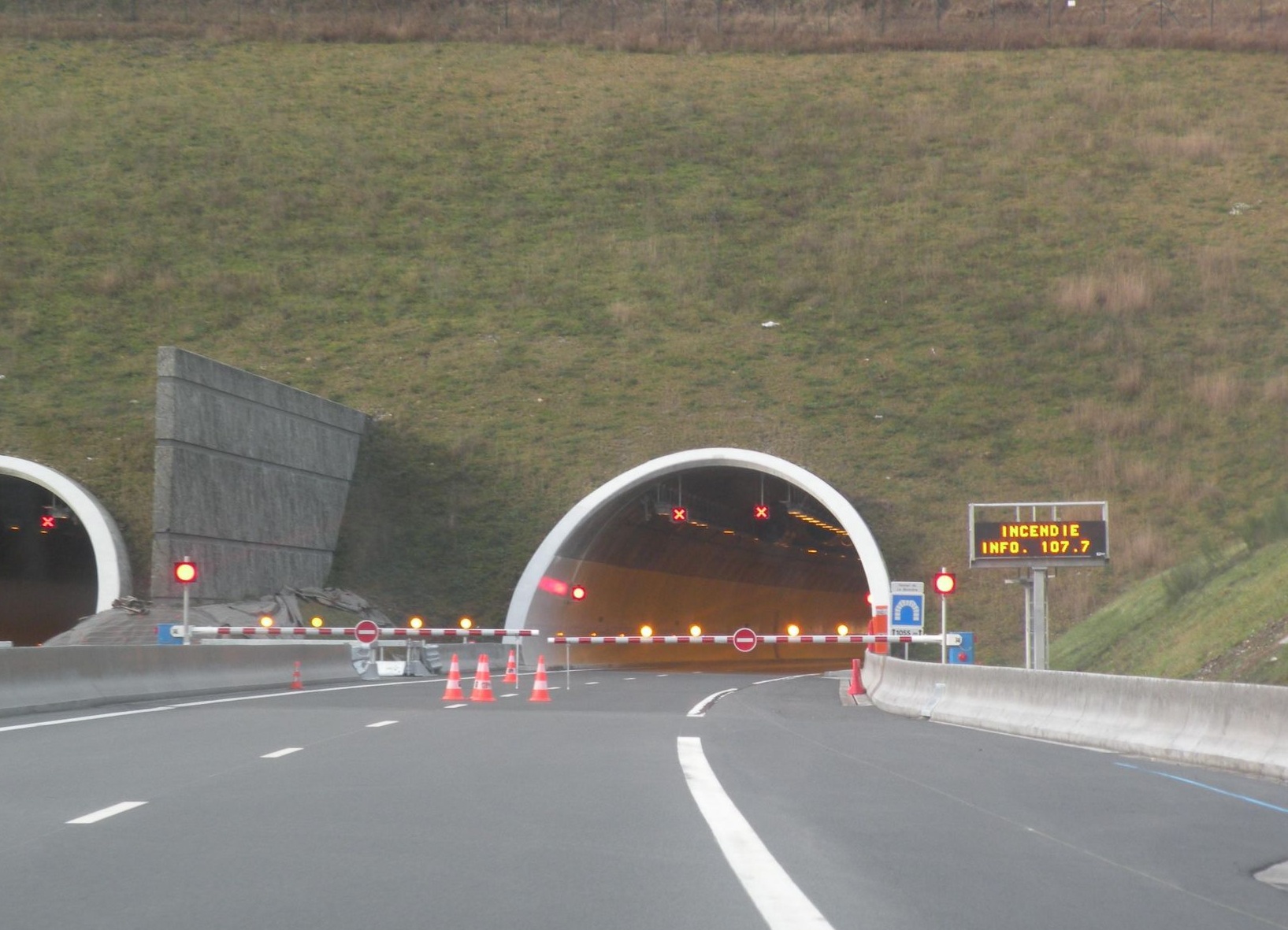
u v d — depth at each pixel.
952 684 41.47
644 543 102.31
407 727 32.94
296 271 126.19
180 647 49.06
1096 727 31.73
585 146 149.38
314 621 79.88
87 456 90.00
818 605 145.12
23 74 161.38
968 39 174.50
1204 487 91.69
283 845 15.81
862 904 12.98
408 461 100.88
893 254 127.12
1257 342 109.62
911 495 95.19
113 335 113.06
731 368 110.81
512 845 15.91
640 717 37.75
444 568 92.88
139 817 17.83
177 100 156.12
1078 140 145.25
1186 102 153.12
